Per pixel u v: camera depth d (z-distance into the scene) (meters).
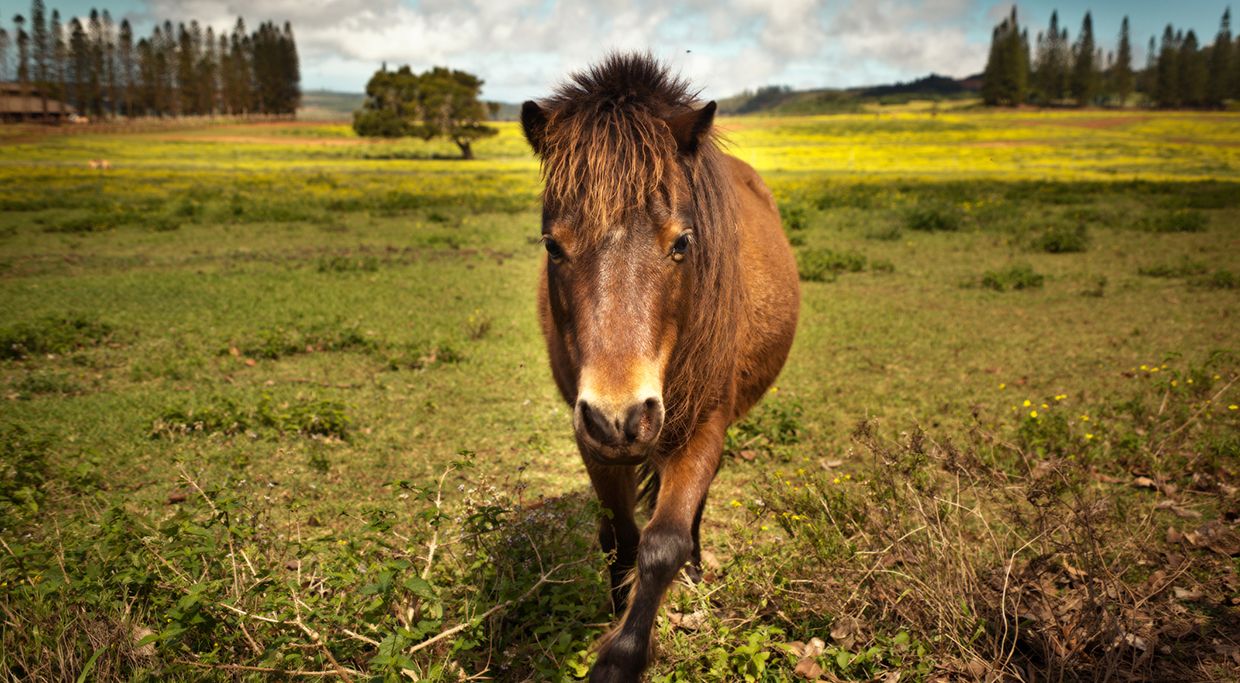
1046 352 7.53
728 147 3.08
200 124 122.81
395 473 4.88
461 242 16.16
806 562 3.14
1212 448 4.56
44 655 2.50
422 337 8.27
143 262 13.19
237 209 20.67
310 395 6.38
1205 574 3.24
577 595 3.00
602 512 2.80
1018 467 4.50
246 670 2.46
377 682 2.27
